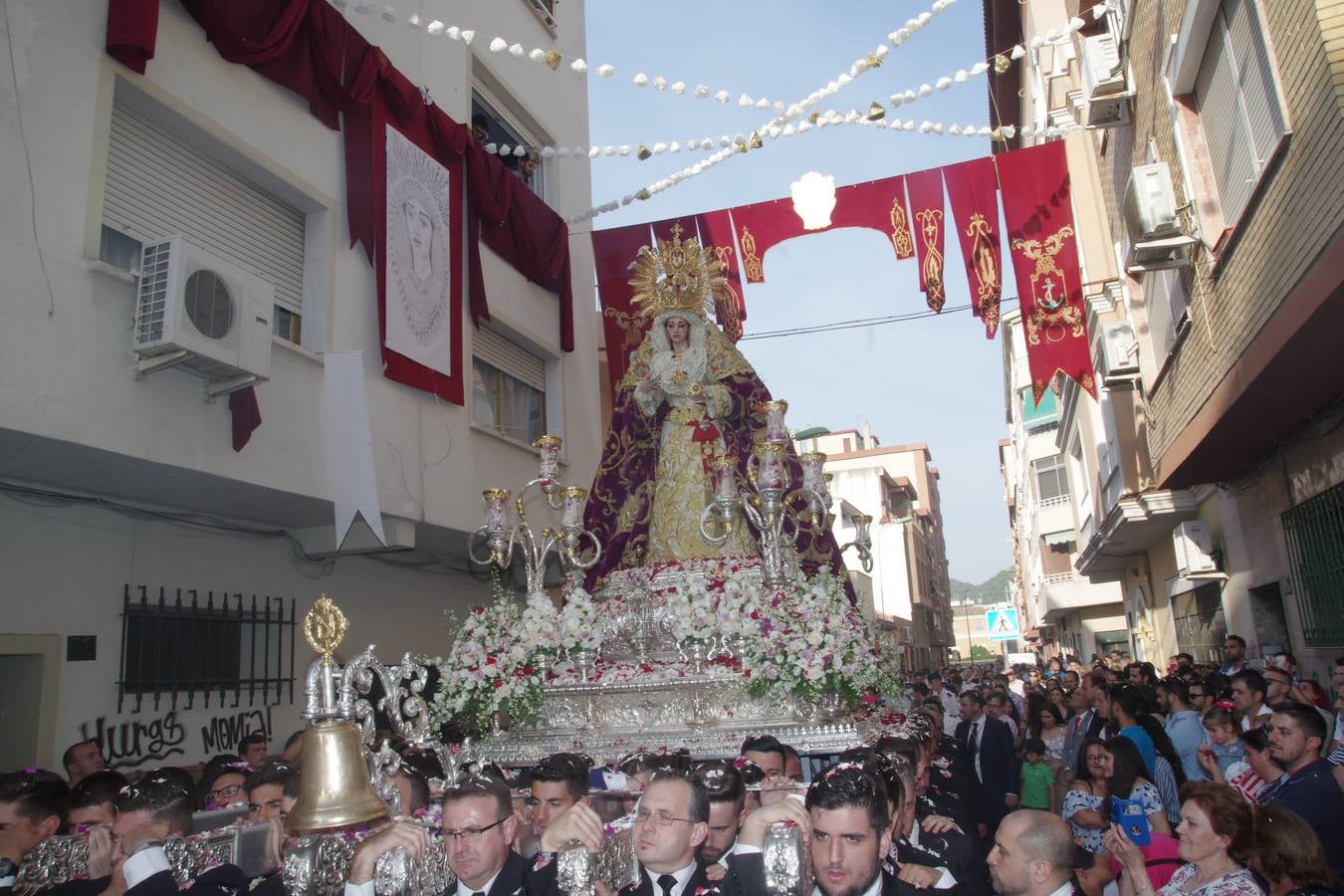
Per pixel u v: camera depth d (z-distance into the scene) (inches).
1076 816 240.8
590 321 622.8
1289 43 278.8
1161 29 407.8
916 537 2113.7
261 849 167.6
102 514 312.2
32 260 249.6
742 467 309.6
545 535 276.8
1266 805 170.9
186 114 312.3
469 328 466.9
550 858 143.3
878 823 124.1
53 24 264.5
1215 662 570.6
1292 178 286.5
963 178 468.8
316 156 374.3
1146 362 544.4
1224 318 369.7
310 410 339.9
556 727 253.6
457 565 505.0
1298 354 300.8
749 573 279.0
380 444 386.0
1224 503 513.0
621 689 246.7
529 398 554.3
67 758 257.4
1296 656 421.1
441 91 480.4
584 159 653.3
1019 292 462.9
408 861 134.6
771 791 159.2
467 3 521.0
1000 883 148.6
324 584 408.2
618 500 321.4
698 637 244.1
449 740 266.1
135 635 316.5
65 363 253.9
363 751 148.4
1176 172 412.2
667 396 320.5
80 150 267.6
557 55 378.3
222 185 340.2
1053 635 1699.1
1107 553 797.9
